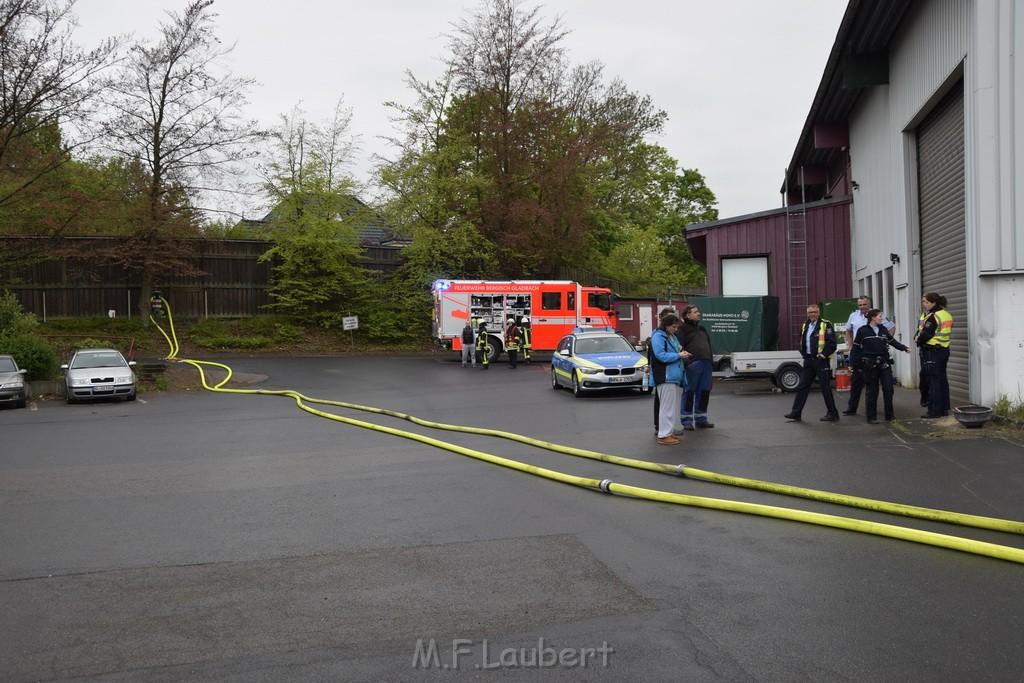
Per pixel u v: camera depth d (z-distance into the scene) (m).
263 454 11.84
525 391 21.48
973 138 12.59
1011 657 4.19
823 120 24.19
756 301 20.72
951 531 6.51
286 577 5.91
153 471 10.55
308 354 35.81
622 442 11.83
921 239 16.72
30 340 24.33
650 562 6.03
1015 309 12.06
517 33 39.38
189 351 34.66
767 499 7.81
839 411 14.05
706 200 68.75
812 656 4.27
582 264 46.91
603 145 45.66
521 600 5.30
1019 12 11.88
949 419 11.95
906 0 15.68
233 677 4.22
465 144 39.75
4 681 4.23
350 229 38.00
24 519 7.91
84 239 34.44
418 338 39.69
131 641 4.74
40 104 27.45
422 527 7.26
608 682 4.05
